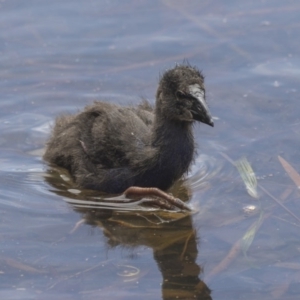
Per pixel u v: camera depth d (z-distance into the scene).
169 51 17.12
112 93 15.83
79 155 13.30
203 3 18.81
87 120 13.59
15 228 11.34
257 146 13.76
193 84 12.45
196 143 13.60
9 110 15.36
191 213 11.84
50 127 14.54
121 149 12.82
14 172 13.44
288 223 11.30
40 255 10.56
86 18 18.31
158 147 12.66
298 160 13.15
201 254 10.59
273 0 18.69
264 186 12.45
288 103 15.05
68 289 9.75
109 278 10.00
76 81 16.28
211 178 12.99
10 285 9.85
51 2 18.89
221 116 14.84
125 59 16.97
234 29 17.78
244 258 10.42
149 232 11.28
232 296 9.57
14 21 18.14
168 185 12.95
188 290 9.72
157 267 10.27
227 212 11.77
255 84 15.81
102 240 11.02
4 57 17.00
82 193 12.80
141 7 18.72
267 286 9.75
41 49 17.30
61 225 11.47
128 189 12.46
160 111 12.72
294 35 17.39
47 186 12.95
